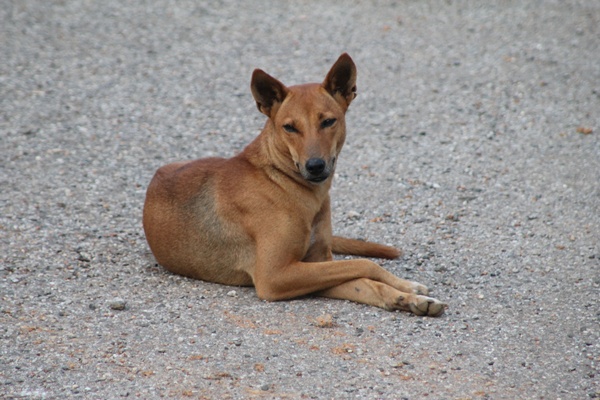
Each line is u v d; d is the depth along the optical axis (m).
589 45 26.50
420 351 11.12
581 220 16.06
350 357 10.95
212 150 20.11
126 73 24.89
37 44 26.83
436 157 19.53
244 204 12.88
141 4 31.17
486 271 13.95
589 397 10.02
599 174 18.17
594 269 13.92
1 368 10.51
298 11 30.58
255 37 27.98
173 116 22.09
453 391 10.12
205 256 13.38
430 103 22.83
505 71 24.81
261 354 10.98
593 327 11.85
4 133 20.39
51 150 19.56
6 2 30.69
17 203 16.53
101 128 21.11
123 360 10.78
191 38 27.86
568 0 31.06
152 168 18.94
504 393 10.10
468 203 17.09
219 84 24.33
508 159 19.27
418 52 26.55
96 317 11.99
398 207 17.00
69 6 30.62
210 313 12.26
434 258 14.56
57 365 10.62
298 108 12.43
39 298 12.54
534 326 11.91
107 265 14.05
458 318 12.16
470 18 29.55
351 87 13.05
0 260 13.87
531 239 15.30
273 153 12.76
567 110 21.97
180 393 10.02
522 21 28.98
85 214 16.30
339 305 12.59
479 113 22.06
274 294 12.70
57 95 23.08
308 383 10.28
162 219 13.75
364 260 12.77
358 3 31.39
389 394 10.05
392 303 12.27
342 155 19.81
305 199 12.73
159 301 12.66
